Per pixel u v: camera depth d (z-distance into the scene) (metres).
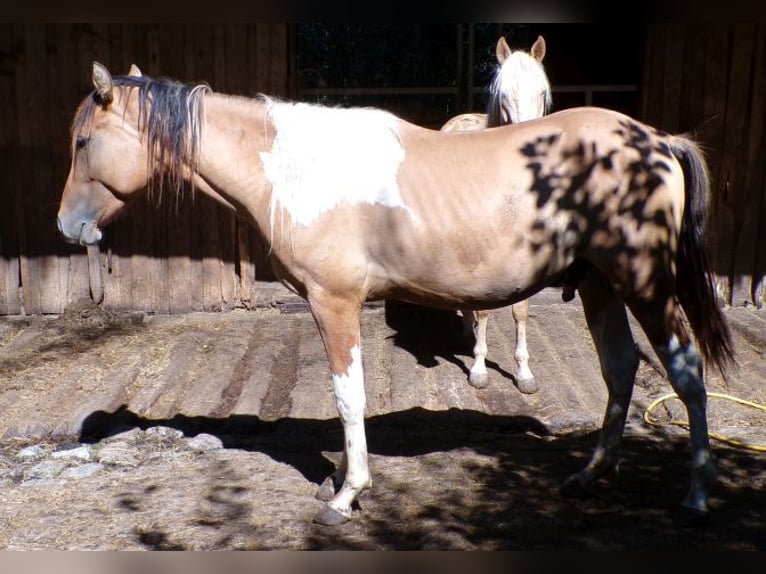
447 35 6.83
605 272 3.09
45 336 6.04
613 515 3.31
